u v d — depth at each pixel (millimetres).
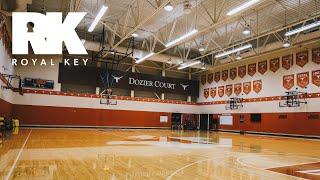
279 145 14375
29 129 20781
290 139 18938
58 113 23484
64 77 23875
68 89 24531
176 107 29047
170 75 29531
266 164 8125
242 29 19188
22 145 10633
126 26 18641
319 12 15094
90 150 9906
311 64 19422
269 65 22641
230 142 15523
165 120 28250
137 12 16375
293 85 20562
